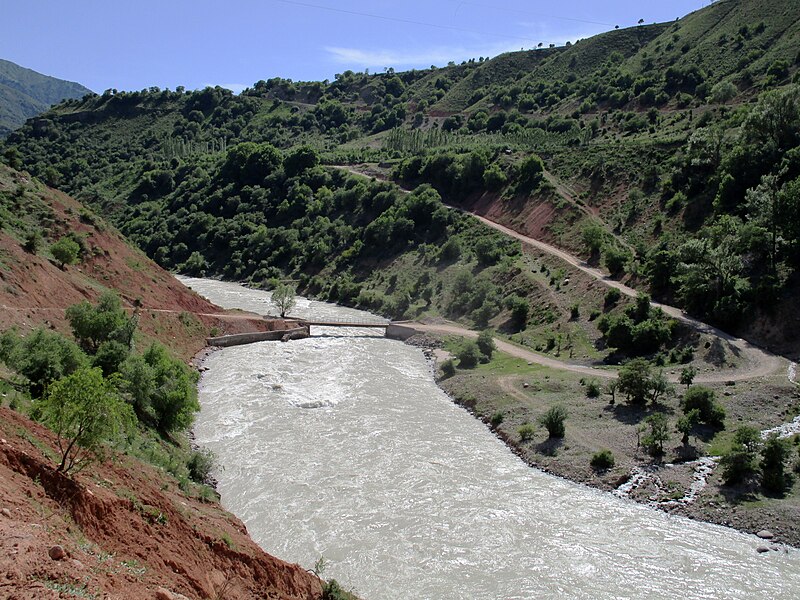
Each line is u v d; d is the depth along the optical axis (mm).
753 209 93750
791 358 76562
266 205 188375
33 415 33469
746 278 89312
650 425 62875
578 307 103688
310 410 71500
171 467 46312
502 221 149500
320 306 140500
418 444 63156
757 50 173500
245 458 57344
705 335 83250
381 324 116000
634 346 87250
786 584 41531
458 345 100062
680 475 55594
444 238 150125
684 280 93938
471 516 49031
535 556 43906
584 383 76250
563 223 135000
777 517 48844
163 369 59375
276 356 96625
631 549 45344
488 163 168125
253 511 47688
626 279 106375
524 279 118625
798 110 105750
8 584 18594
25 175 108250
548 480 56688
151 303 99250
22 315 67125
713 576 42188
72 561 21719
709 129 124875
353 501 50250
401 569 41625
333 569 41094
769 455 53250
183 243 183250
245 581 31172
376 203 167875
